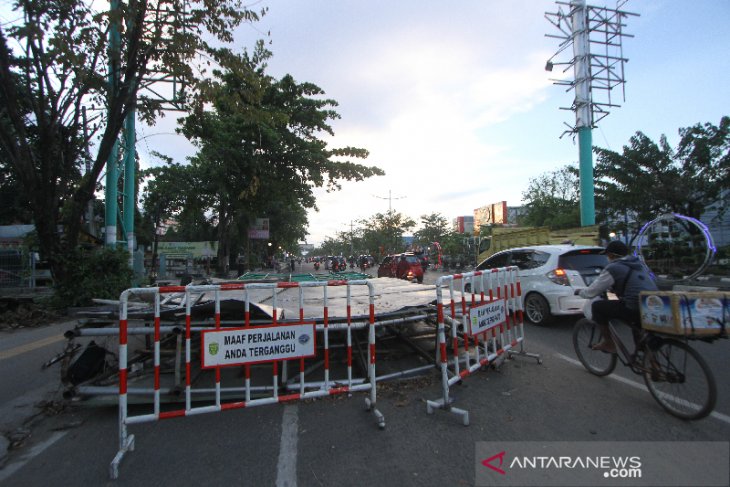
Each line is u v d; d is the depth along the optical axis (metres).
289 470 2.96
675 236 13.62
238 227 29.06
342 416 3.88
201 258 35.88
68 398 3.94
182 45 8.80
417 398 4.29
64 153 11.29
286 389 4.21
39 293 13.19
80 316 4.11
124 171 14.33
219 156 18.38
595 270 7.83
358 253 83.75
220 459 3.14
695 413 3.51
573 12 19.28
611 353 4.57
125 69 9.64
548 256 8.03
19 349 7.24
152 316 4.15
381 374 4.95
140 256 14.45
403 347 5.86
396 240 53.22
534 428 3.53
